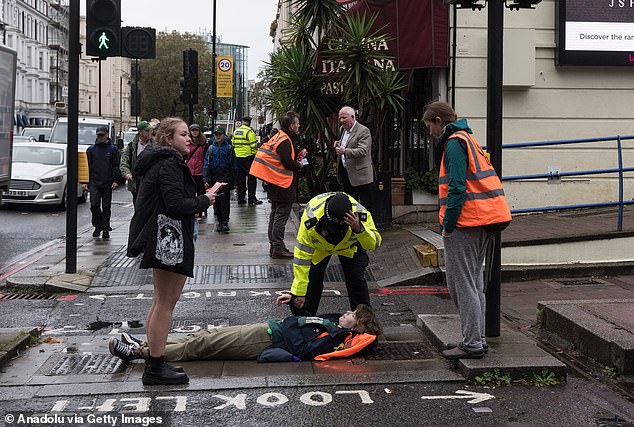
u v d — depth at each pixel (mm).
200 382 5305
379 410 4816
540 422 4621
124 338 5824
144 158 5012
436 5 12250
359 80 12102
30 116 79125
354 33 12156
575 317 6273
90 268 9672
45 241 13172
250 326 5930
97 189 12883
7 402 4945
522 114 12734
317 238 6078
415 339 6465
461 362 5488
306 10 13398
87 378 5422
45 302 8109
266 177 10219
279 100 14250
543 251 9336
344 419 4668
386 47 12352
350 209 5938
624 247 9500
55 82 86562
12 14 72125
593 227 10297
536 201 12797
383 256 10172
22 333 6406
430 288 8828
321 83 13625
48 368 5695
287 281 9125
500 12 5988
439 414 4750
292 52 13695
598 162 12898
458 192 5281
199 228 13914
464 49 12391
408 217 12828
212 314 7535
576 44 12516
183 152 5141
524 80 12414
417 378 5371
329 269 9789
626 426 4555
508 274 9047
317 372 5535
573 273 9188
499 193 5434
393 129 14898
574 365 5805
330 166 15852
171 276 5164
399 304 8023
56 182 18125
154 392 5121
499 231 5879
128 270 9688
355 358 5902
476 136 12508
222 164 13188
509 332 6402
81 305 7961
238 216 16250
